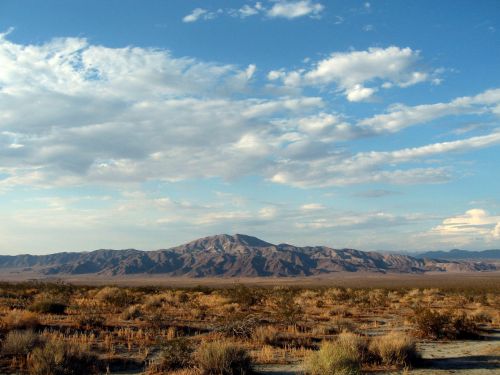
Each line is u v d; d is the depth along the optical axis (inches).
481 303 1654.8
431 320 833.5
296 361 600.1
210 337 776.9
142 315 1051.9
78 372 538.9
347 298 1750.7
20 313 863.1
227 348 544.1
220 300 1557.6
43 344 610.5
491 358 626.8
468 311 1360.7
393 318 1167.6
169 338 754.8
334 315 1205.7
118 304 1294.3
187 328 885.2
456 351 688.4
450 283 4845.0
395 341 593.9
